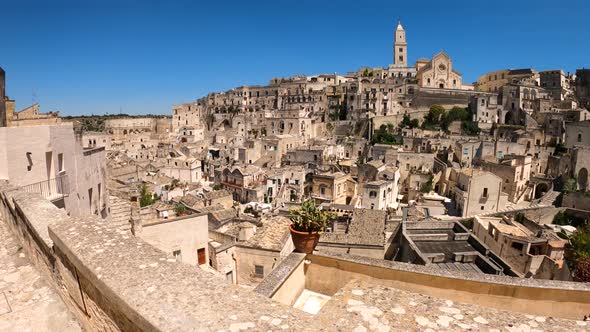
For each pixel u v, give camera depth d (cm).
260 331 466
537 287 859
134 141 13162
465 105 12106
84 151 2136
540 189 7312
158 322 485
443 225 3481
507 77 13600
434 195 7075
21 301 838
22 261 1023
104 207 2469
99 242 747
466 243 3058
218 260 2370
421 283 912
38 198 1155
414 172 7619
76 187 1991
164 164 9106
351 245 3206
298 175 6975
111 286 577
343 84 13450
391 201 6475
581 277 1489
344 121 11988
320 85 14738
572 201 6122
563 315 862
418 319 518
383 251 3159
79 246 730
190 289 559
